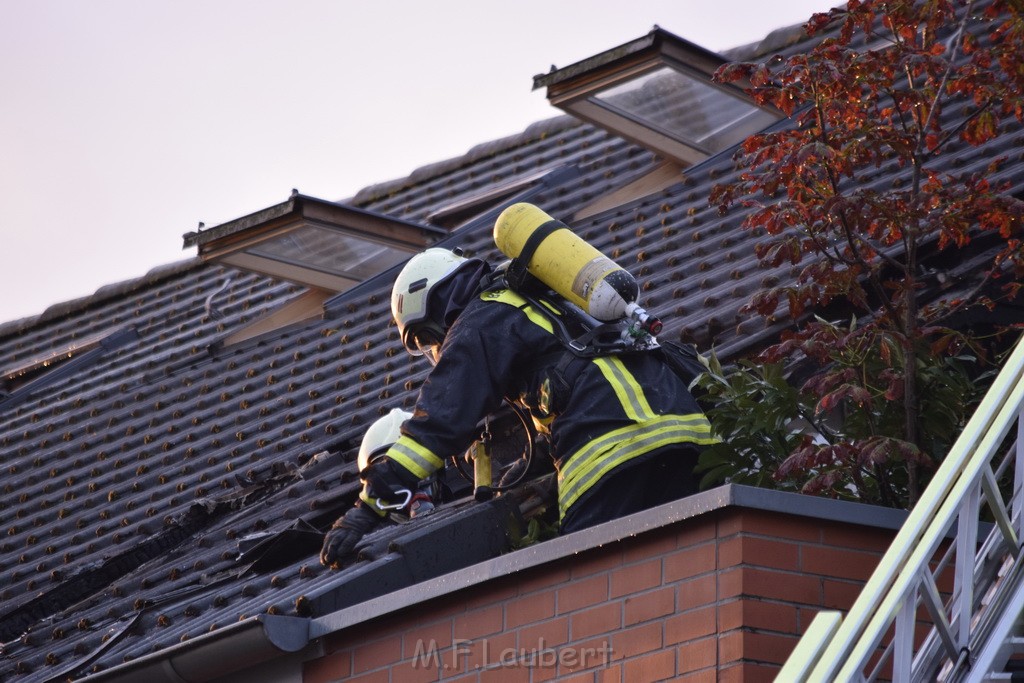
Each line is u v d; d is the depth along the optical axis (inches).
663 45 1305.4
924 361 838.5
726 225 1246.9
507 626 772.6
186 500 1277.1
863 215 832.3
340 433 1250.0
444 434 816.3
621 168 1542.8
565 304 840.9
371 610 816.9
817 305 953.5
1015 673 655.1
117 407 1624.0
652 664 710.5
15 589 1251.2
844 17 880.3
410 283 898.1
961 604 630.5
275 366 1510.8
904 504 817.5
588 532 742.5
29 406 1770.4
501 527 879.1
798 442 822.5
